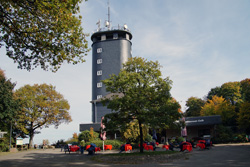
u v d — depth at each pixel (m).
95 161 15.55
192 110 64.81
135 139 27.53
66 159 17.44
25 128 42.16
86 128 38.62
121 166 12.55
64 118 45.53
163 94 17.48
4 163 14.93
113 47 62.72
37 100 42.12
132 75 17.47
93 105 50.69
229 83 60.03
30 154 24.12
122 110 17.48
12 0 10.74
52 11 11.00
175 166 11.78
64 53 12.76
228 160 13.21
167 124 16.05
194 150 22.14
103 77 60.66
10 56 13.06
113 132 18.56
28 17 12.20
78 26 12.44
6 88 32.91
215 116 34.91
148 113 16.66
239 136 31.47
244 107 39.06
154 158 14.97
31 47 12.84
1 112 31.58
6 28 12.12
